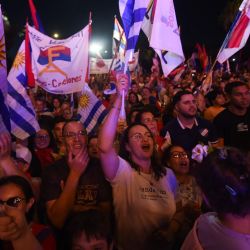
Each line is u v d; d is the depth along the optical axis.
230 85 4.95
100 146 2.92
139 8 3.98
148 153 3.10
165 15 4.60
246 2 5.52
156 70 11.57
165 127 4.75
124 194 3.00
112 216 3.10
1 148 2.66
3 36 3.33
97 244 2.17
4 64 3.34
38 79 5.43
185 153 3.66
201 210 2.93
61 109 7.68
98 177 3.15
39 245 1.93
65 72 5.41
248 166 1.65
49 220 2.94
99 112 5.11
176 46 4.66
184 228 2.88
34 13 6.72
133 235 3.00
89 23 5.47
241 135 4.90
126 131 3.20
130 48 4.04
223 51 5.72
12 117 4.20
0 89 3.32
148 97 9.45
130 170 3.05
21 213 1.91
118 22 9.41
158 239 2.91
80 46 5.44
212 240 1.67
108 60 10.66
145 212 2.97
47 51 5.43
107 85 6.84
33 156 4.35
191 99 4.61
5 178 2.15
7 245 2.10
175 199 3.12
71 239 2.20
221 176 1.64
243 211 1.60
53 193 3.12
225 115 5.01
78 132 3.22
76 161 2.98
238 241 1.62
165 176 3.18
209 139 4.71
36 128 4.27
